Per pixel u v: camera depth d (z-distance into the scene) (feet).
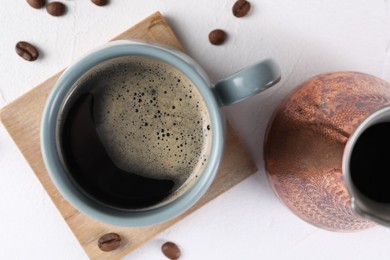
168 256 1.03
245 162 0.97
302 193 0.80
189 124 0.87
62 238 1.04
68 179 0.82
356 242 1.05
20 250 1.04
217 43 0.98
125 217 0.82
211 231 1.03
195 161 0.87
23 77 0.99
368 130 0.75
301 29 1.00
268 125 0.91
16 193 1.02
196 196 0.81
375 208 0.64
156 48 0.78
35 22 0.98
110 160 0.87
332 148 0.73
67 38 0.99
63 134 0.85
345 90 0.77
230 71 1.00
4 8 0.98
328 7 1.00
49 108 0.79
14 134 0.94
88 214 0.82
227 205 1.03
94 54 0.79
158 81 0.86
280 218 1.03
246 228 1.03
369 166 0.74
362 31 1.00
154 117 0.87
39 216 1.03
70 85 0.80
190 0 0.99
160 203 0.86
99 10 0.98
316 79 0.82
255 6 0.99
